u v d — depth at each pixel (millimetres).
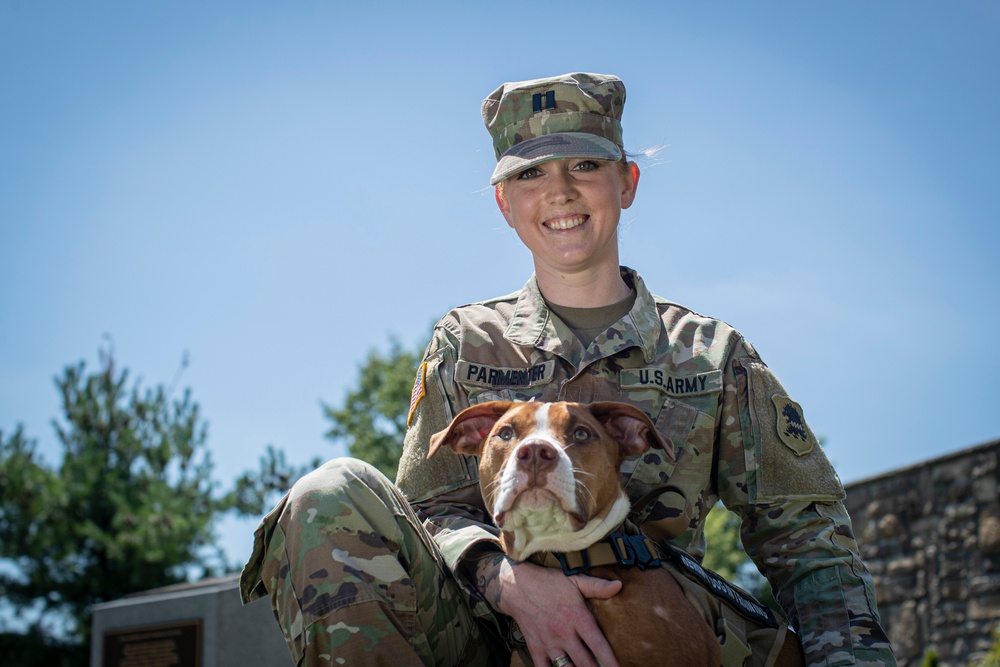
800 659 3584
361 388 27188
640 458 3711
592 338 4020
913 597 13094
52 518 20094
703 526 3865
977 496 12484
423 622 3346
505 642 3574
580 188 3953
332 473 3244
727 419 3867
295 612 3092
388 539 3227
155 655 10625
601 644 3104
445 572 3490
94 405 20797
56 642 20266
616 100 4168
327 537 3113
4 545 19781
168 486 20578
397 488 3596
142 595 12508
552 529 3189
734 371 3906
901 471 13477
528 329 4008
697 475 3748
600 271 4070
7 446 20719
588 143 3957
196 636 10414
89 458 20141
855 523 14172
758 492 3785
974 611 12312
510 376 3928
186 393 21500
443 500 3857
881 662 3471
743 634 3402
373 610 3037
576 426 3268
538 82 4113
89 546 20375
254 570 3379
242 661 10164
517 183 4062
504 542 3387
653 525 3617
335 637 3006
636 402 3807
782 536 3766
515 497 3119
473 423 3609
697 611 3252
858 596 3617
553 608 3168
